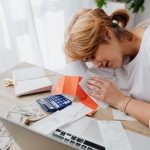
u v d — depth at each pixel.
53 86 0.98
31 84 0.97
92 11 0.86
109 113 0.80
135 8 2.22
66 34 0.88
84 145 0.64
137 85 0.95
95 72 0.99
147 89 0.93
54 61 2.08
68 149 0.43
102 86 0.88
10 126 0.51
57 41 2.04
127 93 0.98
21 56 1.82
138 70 0.94
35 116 0.78
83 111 0.81
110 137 0.67
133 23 2.42
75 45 0.78
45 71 1.10
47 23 1.94
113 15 0.97
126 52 0.92
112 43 0.84
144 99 0.93
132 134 0.69
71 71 1.01
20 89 0.93
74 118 0.77
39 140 0.47
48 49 2.02
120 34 0.89
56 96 0.89
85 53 0.78
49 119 0.76
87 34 0.76
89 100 0.87
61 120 0.75
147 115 0.75
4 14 1.59
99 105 0.85
